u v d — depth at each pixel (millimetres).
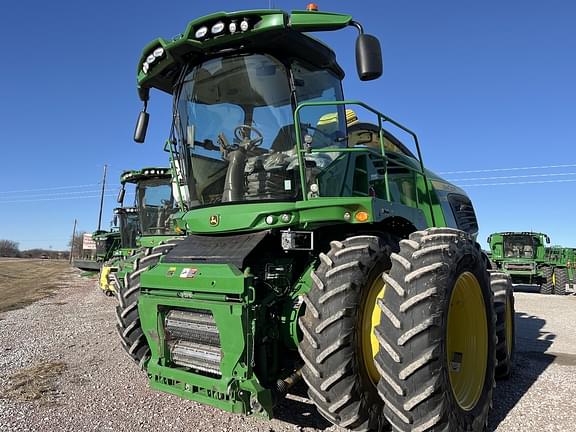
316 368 3186
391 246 3814
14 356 6582
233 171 4055
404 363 2992
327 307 3234
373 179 4781
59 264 48344
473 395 3682
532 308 12578
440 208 6168
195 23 3883
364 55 3545
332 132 4410
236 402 3172
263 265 3660
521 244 19969
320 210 3568
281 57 4031
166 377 3555
